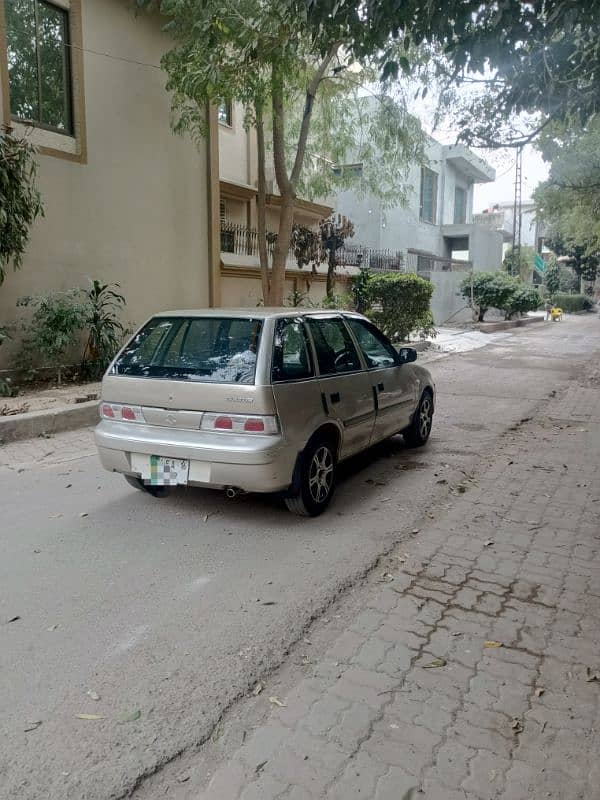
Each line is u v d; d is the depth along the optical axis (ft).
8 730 9.04
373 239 89.30
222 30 30.94
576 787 8.14
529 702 9.80
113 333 35.47
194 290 45.78
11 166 28.86
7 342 33.24
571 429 29.50
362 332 21.52
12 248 29.76
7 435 25.36
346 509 18.21
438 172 106.63
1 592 13.10
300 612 12.42
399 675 10.44
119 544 15.55
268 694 9.93
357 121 55.36
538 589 13.57
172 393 16.17
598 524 17.35
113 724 9.18
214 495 19.11
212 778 8.23
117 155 38.83
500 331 92.43
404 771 8.35
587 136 50.90
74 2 35.40
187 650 11.09
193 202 45.01
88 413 28.60
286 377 16.22
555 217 73.41
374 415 20.44
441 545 15.81
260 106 38.70
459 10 16.83
